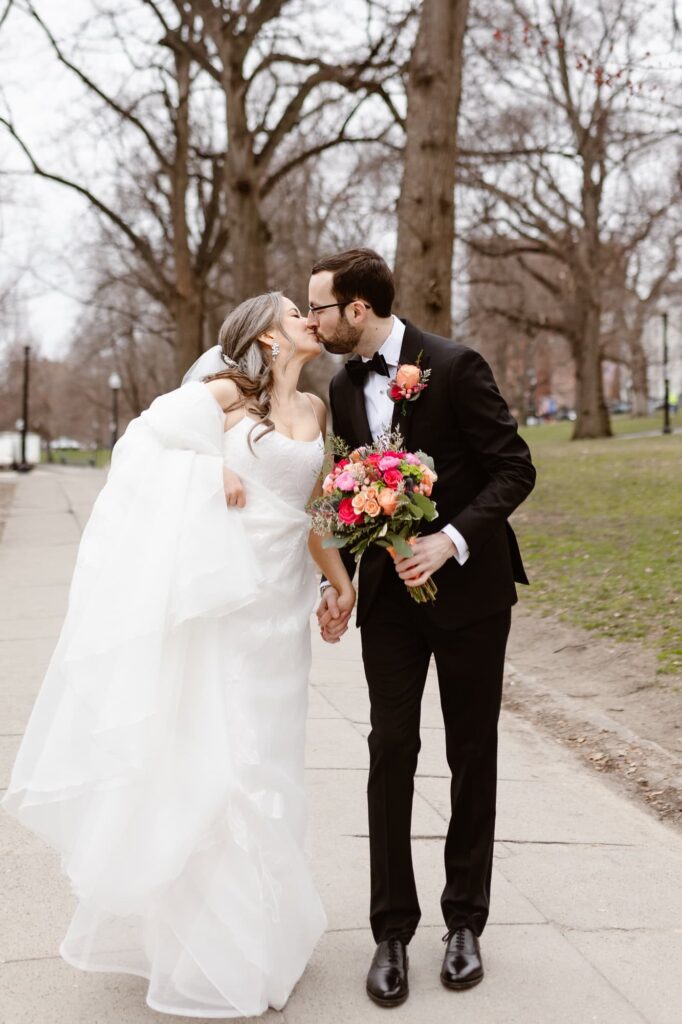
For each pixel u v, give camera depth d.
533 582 9.92
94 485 23.66
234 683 2.96
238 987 2.81
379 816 3.14
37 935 3.32
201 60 20.48
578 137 29.25
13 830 4.22
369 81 19.30
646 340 59.66
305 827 3.16
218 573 2.90
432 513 2.95
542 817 4.58
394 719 3.16
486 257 34.50
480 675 3.18
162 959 2.85
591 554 10.82
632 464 20.14
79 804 2.93
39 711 2.97
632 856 4.15
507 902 3.70
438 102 12.80
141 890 2.75
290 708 3.13
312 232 32.47
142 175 28.41
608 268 37.62
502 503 3.06
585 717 6.01
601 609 8.48
